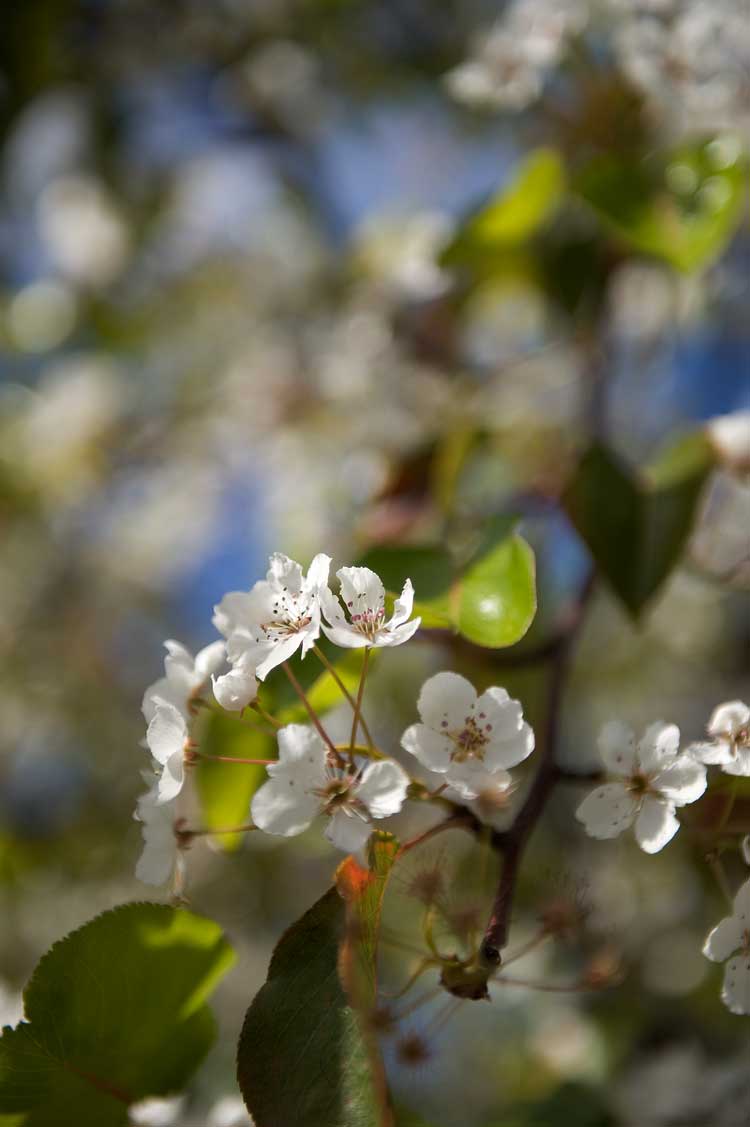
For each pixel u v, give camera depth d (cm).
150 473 133
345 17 125
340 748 60
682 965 91
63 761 130
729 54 78
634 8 78
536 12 80
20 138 113
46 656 136
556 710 71
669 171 77
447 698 59
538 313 102
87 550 141
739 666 122
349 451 104
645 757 60
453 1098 91
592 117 80
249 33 124
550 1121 83
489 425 85
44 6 104
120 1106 63
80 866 119
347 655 66
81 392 129
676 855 93
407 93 129
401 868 59
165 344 138
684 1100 80
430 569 68
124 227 131
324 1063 58
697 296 100
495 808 59
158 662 142
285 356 118
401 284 99
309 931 59
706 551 77
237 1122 64
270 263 136
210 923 62
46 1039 62
